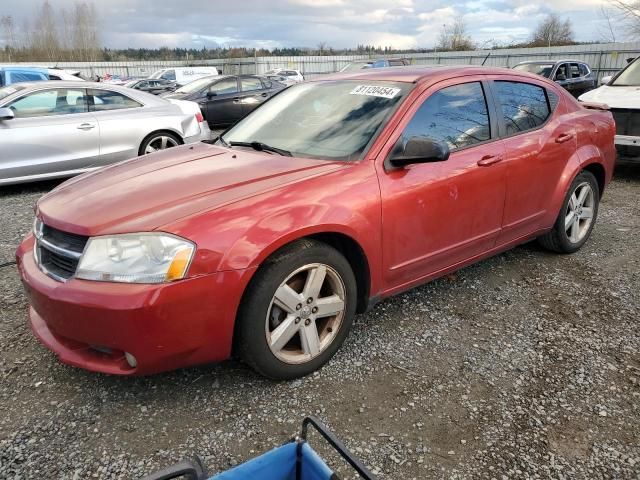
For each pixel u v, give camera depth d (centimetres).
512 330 342
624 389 283
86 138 720
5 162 670
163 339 241
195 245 242
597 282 414
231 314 253
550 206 425
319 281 283
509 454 238
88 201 278
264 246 255
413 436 248
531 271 434
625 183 750
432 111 342
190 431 251
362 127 329
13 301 381
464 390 281
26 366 302
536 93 425
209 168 313
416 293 394
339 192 287
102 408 267
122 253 241
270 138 363
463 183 343
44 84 719
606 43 2642
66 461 233
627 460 235
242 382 286
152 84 2444
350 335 335
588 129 452
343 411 264
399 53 4269
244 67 4191
